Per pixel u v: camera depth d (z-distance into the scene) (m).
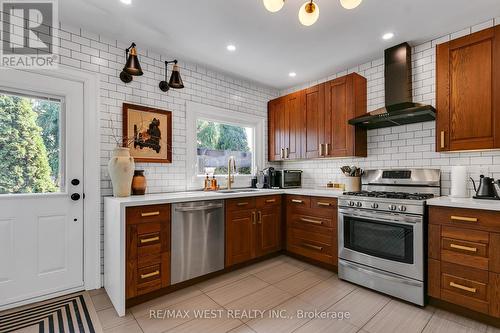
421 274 2.04
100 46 2.45
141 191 2.52
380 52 2.83
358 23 2.26
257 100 3.88
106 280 2.31
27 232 2.09
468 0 1.96
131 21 2.23
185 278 2.36
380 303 2.11
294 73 3.42
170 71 2.93
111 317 1.89
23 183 2.11
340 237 2.61
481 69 2.07
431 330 1.73
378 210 2.31
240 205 2.82
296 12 2.10
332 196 2.72
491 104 2.02
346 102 2.94
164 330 1.74
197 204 2.44
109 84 2.50
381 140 2.99
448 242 1.95
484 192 2.05
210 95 3.31
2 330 1.72
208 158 3.41
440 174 2.53
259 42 2.60
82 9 2.06
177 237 2.31
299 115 3.47
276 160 3.91
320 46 2.69
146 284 2.11
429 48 2.60
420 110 2.25
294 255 3.24
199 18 2.19
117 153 2.34
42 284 2.14
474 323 1.82
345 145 2.94
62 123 2.27
